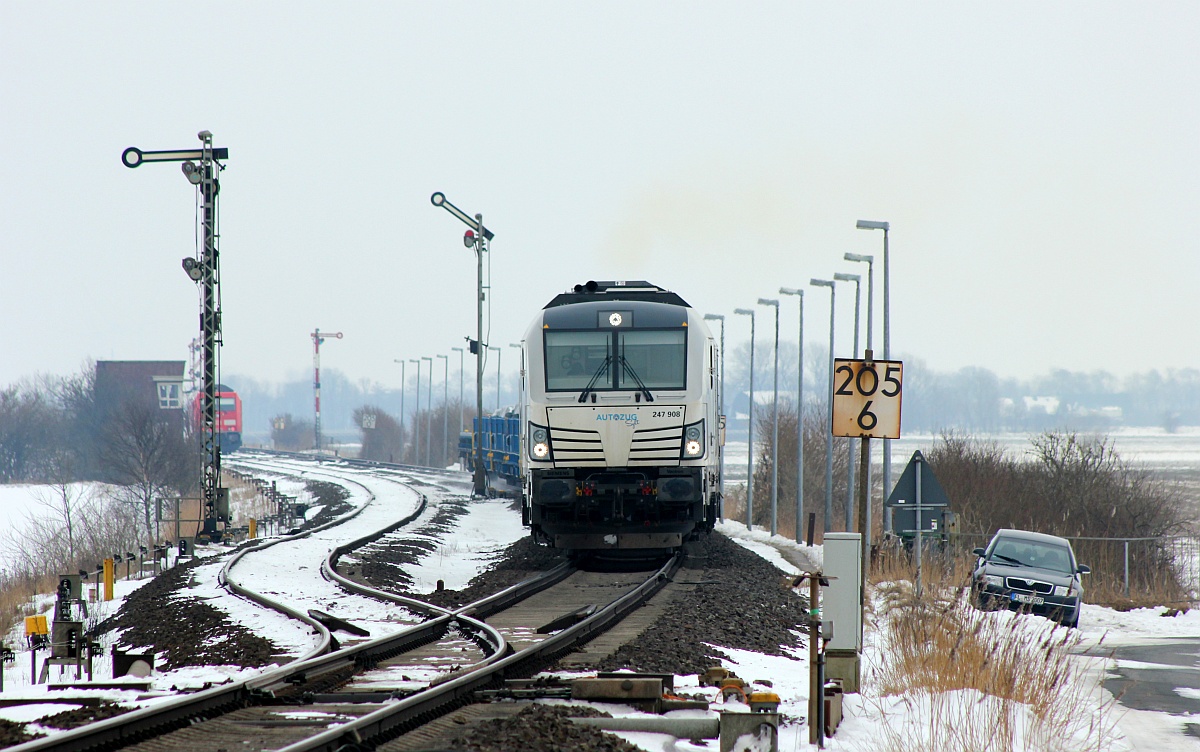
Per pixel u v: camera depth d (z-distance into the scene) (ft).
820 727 79.51
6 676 148.56
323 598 169.58
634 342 194.18
